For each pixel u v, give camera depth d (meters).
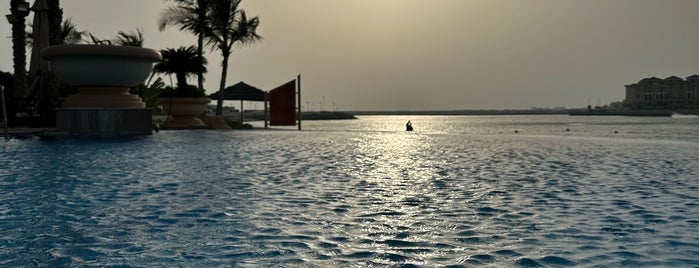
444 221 5.12
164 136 20.09
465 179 8.32
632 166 10.37
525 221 5.11
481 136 24.19
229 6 35.00
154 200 6.20
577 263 3.71
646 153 13.79
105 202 6.05
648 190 7.08
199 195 6.60
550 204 6.03
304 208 5.77
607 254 3.93
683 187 7.36
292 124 30.86
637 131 47.72
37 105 21.16
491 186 7.50
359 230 4.74
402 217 5.30
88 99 18.83
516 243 4.27
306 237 4.47
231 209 5.68
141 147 14.45
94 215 5.30
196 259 3.80
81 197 6.37
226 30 35.06
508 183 7.82
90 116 18.62
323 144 17.44
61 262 3.70
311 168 9.88
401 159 11.91
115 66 18.84
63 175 8.41
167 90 27.33
